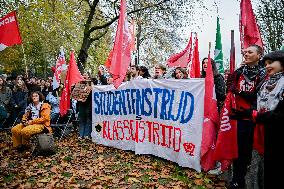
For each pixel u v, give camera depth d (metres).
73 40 28.67
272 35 23.03
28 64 34.38
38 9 25.55
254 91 4.93
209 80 6.06
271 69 4.01
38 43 31.41
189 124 6.55
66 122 10.96
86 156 7.86
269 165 3.74
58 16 24.50
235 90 5.20
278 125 3.64
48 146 7.84
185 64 9.57
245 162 5.25
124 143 8.48
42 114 8.42
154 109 7.46
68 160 7.43
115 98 8.75
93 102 9.63
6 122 11.57
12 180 6.04
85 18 24.52
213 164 6.07
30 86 12.20
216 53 7.67
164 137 7.18
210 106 6.04
